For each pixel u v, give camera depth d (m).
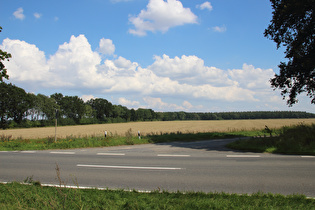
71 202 4.65
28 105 75.19
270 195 5.19
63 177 7.55
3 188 5.94
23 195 5.23
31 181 6.78
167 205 4.51
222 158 10.47
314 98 19.50
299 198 4.95
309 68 16.14
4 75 17.86
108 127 75.25
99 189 5.92
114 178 7.29
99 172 8.15
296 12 16.05
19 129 70.69
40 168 9.04
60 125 93.75
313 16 15.68
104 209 4.36
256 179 6.84
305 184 6.27
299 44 16.56
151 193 5.53
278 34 19.23
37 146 16.80
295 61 17.08
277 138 13.84
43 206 4.51
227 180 6.79
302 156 10.62
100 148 15.52
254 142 13.91
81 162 10.15
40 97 94.44
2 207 4.45
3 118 68.50
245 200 4.82
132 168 8.70
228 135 23.84
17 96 71.25
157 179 7.06
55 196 5.01
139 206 4.46
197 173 7.69
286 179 6.79
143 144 17.61
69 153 13.16
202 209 4.32
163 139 19.89
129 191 5.65
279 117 150.12
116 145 17.08
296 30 18.17
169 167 8.74
